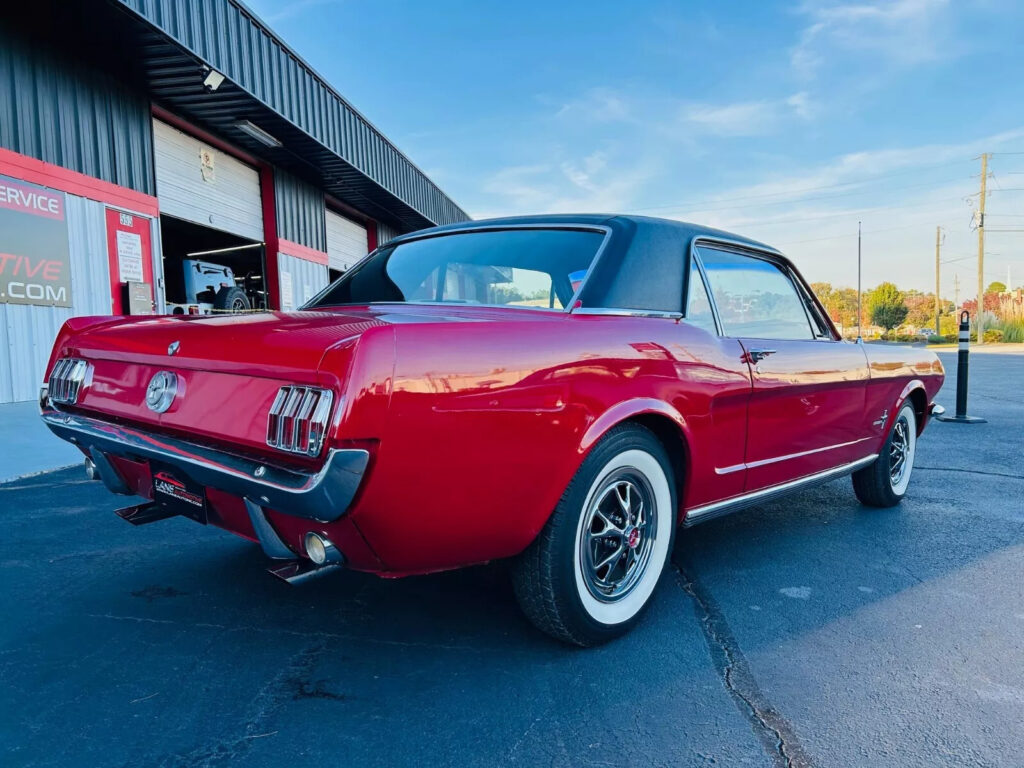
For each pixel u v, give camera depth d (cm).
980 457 569
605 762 166
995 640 234
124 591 270
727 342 261
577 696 196
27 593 267
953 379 1377
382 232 1855
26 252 716
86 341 241
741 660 219
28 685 199
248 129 1051
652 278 249
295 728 178
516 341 188
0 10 688
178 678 204
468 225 292
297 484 157
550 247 254
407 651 222
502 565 304
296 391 165
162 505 232
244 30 914
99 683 200
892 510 406
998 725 183
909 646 229
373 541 171
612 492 225
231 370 180
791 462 301
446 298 263
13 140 703
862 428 354
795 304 337
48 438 577
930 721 185
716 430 252
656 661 217
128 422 216
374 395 156
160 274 921
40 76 736
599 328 213
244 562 303
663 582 286
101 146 819
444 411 168
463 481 175
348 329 169
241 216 1192
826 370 311
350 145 1273
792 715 188
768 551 327
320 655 219
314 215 1423
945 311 8431
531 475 189
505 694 196
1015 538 350
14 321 704
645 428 227
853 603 265
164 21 749
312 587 275
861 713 189
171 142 999
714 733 179
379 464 159
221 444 183
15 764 162
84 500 406
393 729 179
